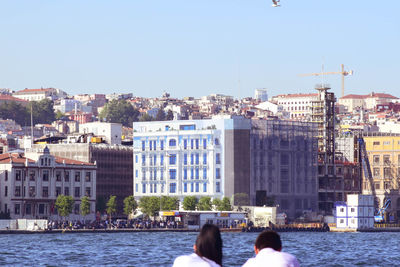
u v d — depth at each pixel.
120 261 193.62
